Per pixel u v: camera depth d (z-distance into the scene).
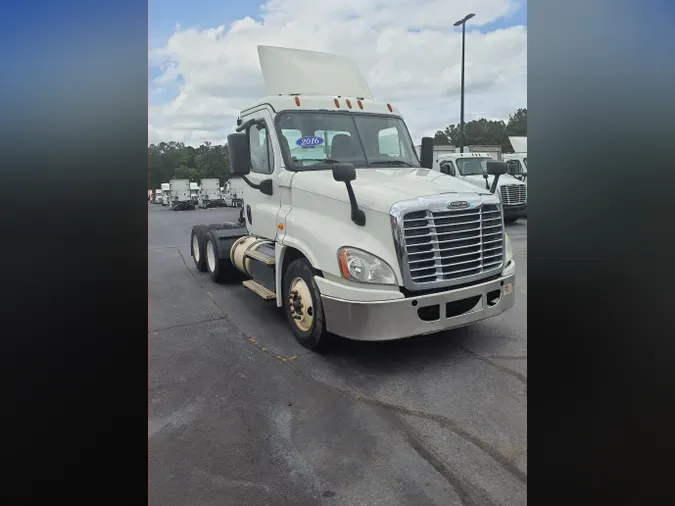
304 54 5.91
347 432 3.06
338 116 5.32
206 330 5.13
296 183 4.76
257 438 3.00
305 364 4.15
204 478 2.61
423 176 4.72
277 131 5.08
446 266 3.94
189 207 33.41
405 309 3.77
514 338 4.64
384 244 3.88
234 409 3.38
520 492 2.46
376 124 5.50
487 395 3.51
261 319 5.52
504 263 4.40
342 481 2.57
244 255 6.16
